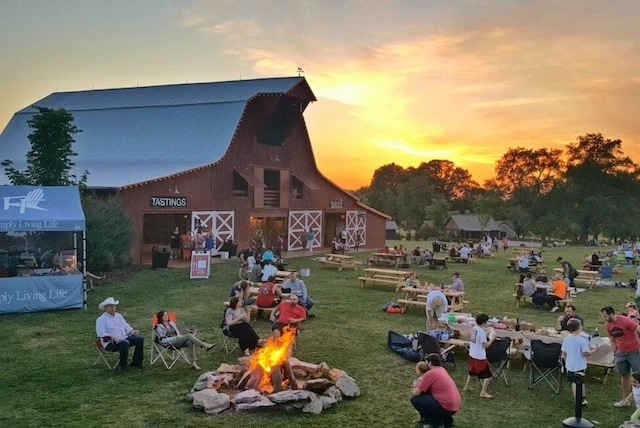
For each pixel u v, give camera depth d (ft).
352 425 28.07
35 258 64.28
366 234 150.92
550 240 321.93
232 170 111.86
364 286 75.92
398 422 28.60
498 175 325.21
